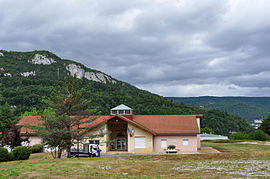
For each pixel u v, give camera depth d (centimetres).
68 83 3653
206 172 2211
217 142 6488
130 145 4266
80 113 3584
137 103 14912
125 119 4231
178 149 4350
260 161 2847
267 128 10675
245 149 4656
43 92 14100
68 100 3478
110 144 4616
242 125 15475
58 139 3341
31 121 4831
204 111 16288
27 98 12462
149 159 3141
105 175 2078
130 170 2314
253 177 1986
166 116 5016
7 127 4522
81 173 2147
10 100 12156
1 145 4097
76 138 3494
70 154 3506
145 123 4766
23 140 3988
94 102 13012
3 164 2670
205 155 3303
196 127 4556
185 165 2622
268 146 5225
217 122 14438
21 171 2175
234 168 2398
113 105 13675
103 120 4394
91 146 3634
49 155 3803
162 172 2242
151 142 4259
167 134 4375
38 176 1994
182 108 15700
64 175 2053
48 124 3397
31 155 3819
